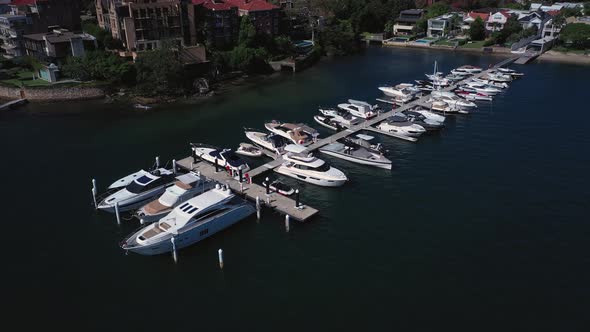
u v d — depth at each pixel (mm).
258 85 118625
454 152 73438
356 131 82062
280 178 64938
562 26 168750
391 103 99750
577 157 71312
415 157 71562
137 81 108625
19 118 91750
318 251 48688
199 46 116625
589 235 51094
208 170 66062
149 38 120312
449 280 44188
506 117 90000
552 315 39875
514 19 173375
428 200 58750
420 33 188625
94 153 73312
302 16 165000
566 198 59000
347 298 42000
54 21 131875
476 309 40562
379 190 61438
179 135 81562
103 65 106688
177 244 47969
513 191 60906
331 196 59844
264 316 40000
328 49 159500
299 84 119062
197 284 43906
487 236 51031
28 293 42469
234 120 89938
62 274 45062
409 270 45656
